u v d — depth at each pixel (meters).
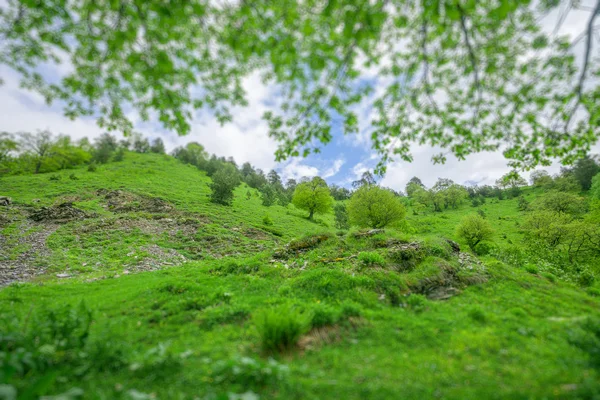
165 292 8.80
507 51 5.46
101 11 4.68
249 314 7.03
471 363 4.54
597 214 29.48
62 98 6.61
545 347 5.14
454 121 6.96
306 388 3.82
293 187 125.81
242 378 3.95
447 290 8.95
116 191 45.78
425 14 3.94
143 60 4.72
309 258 12.58
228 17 4.74
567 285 10.92
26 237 22.70
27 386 3.56
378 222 42.94
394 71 6.23
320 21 4.96
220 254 24.14
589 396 3.46
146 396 3.35
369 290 8.39
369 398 3.59
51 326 4.94
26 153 49.12
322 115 6.51
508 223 64.25
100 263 18.05
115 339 5.64
